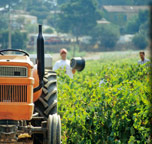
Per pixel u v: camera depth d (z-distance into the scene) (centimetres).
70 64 3266
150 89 2131
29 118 1562
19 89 1555
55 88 1931
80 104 2311
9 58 1622
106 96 2050
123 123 1952
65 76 3019
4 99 1549
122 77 3038
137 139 1958
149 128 1875
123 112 1970
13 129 1569
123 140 1944
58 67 3259
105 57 17988
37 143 1839
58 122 1667
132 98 1986
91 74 5609
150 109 1912
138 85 2184
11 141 1574
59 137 1648
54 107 1858
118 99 1998
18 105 1544
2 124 1565
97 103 2106
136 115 1884
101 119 1995
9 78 1544
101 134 2012
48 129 1650
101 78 3042
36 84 1755
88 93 2423
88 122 2042
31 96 1570
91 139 2050
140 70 3434
